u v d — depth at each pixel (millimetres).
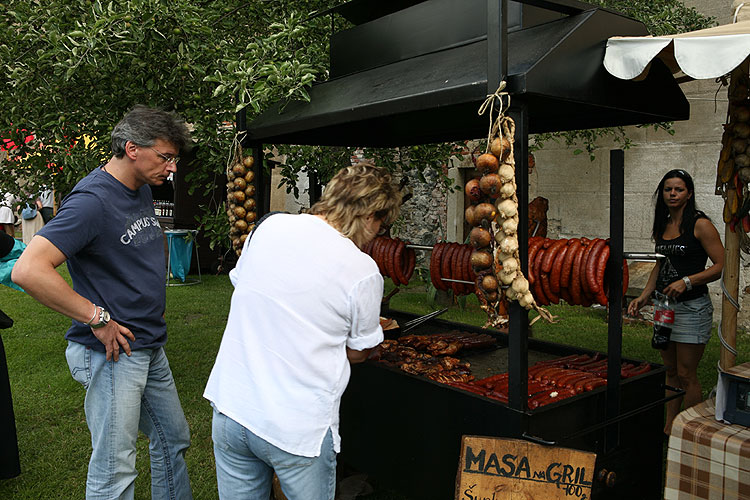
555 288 2148
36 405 4156
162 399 2500
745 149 2480
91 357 2240
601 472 2205
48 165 4176
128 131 2176
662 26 5094
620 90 2090
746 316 5906
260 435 1682
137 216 2307
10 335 5918
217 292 8297
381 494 3014
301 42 4031
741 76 2502
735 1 2674
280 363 1687
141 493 3061
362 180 1733
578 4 2012
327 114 2535
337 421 1775
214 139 4020
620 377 2201
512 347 1957
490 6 1798
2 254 2549
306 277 1674
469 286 2592
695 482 2133
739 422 2148
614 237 2121
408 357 2801
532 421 1999
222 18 4352
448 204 8594
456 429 2211
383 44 2707
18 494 3006
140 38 3334
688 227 3189
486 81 1838
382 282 1781
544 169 7355
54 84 3770
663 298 3297
